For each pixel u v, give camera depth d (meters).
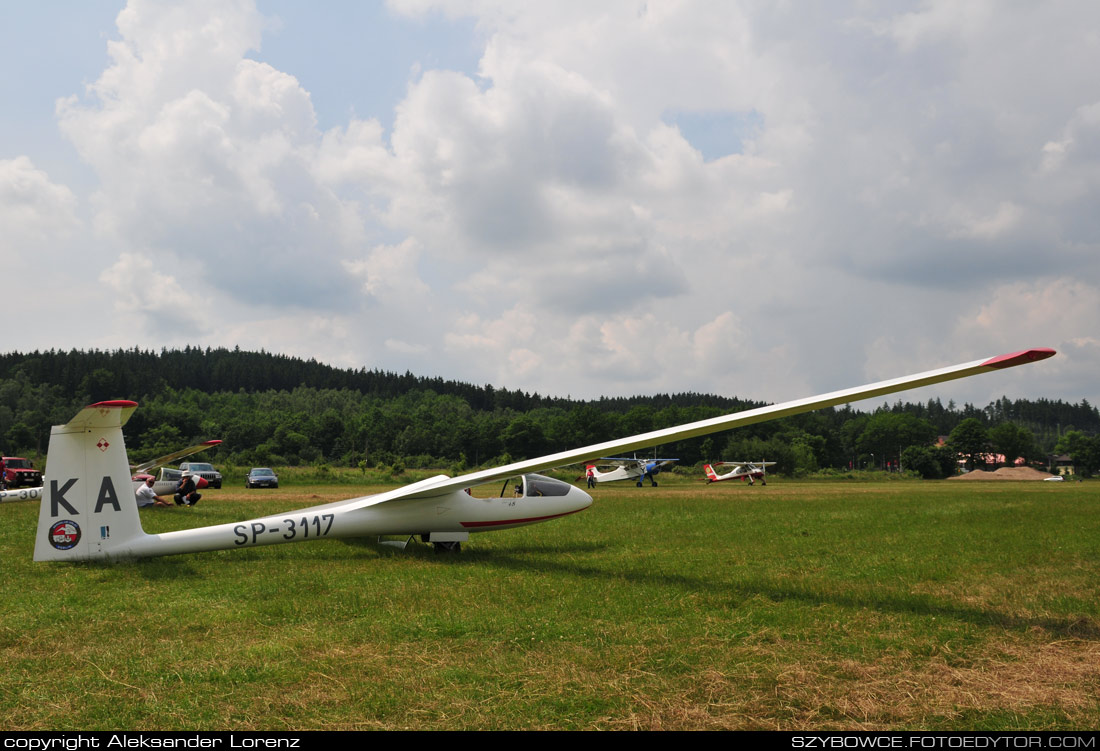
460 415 173.88
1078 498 26.61
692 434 9.03
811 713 4.22
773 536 13.19
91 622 6.29
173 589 7.75
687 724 4.05
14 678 4.78
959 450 129.50
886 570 9.23
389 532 10.76
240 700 4.39
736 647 5.48
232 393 174.12
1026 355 6.83
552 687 4.59
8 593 7.52
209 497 26.88
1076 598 7.39
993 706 4.34
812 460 94.00
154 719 4.11
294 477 46.78
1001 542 12.11
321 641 5.66
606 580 8.48
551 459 10.29
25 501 21.50
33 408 118.44
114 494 9.09
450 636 5.84
